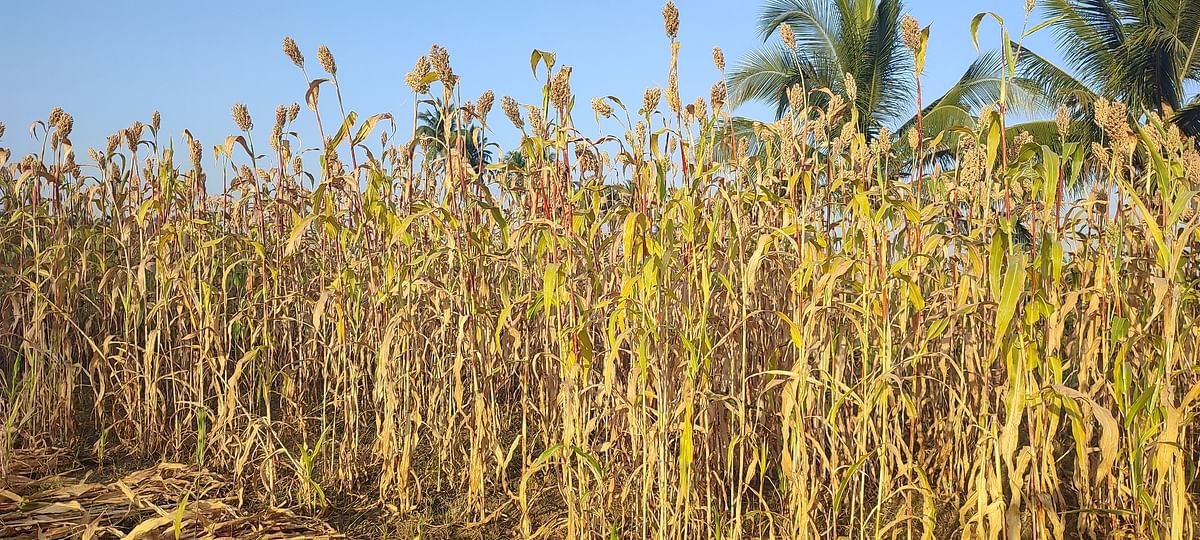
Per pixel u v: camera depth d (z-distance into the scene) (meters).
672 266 3.32
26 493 4.02
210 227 5.36
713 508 3.34
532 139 3.69
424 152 4.86
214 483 4.11
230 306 5.68
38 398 4.86
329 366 5.15
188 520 3.63
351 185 4.07
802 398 3.05
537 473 4.42
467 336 4.05
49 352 4.67
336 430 4.98
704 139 3.51
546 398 4.45
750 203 4.03
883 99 16.97
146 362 4.61
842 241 3.84
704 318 3.00
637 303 3.04
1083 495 3.43
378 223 4.20
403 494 3.94
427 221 4.53
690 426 2.94
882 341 3.09
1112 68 13.34
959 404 3.87
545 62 3.70
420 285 3.93
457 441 4.38
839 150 4.22
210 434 4.44
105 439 4.87
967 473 3.85
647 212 3.49
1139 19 13.30
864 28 16.56
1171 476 2.79
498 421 4.07
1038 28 2.88
